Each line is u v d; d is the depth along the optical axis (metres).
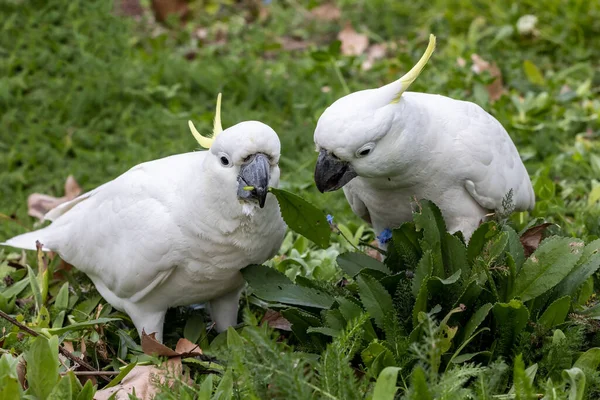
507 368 4.66
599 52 10.70
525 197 6.25
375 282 5.07
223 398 4.61
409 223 5.34
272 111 9.70
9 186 8.59
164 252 5.41
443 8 11.93
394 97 5.27
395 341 4.91
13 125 9.34
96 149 9.16
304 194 7.77
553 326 5.02
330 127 5.20
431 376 4.18
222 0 13.02
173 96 9.90
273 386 4.38
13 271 6.78
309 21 12.44
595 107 9.36
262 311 6.31
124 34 11.07
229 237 5.33
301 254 7.06
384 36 11.83
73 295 6.48
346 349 4.90
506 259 5.11
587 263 5.17
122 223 5.57
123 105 9.77
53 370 4.71
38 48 10.27
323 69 10.24
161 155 8.79
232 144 5.00
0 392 4.59
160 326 5.87
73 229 6.07
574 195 7.76
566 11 11.14
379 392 4.21
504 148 6.03
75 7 10.88
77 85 9.89
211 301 6.01
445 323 4.82
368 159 5.30
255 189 4.97
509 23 11.20
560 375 4.80
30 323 5.80
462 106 5.87
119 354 5.68
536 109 8.96
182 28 12.38
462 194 5.88
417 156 5.52
